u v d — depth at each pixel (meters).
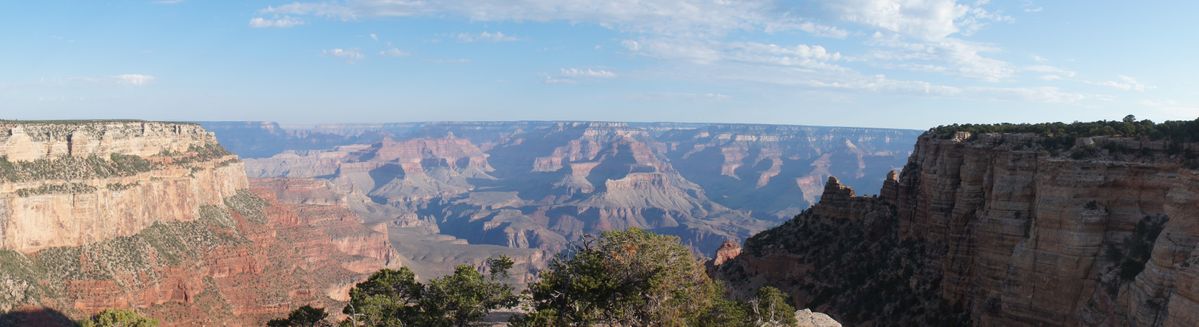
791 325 55.97
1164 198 52.34
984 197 65.12
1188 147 51.66
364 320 54.59
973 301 63.44
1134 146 55.50
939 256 70.38
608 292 47.47
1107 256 54.03
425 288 59.59
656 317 47.00
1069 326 54.94
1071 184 55.34
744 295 89.06
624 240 49.06
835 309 78.69
